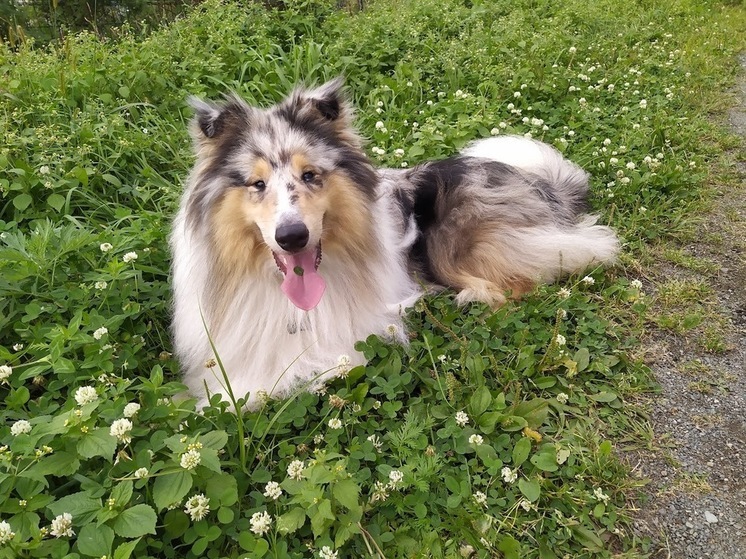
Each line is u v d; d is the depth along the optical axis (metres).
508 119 1.18
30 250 0.68
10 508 0.42
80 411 0.44
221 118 0.62
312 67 1.33
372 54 1.39
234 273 0.62
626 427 0.61
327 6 1.65
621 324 0.75
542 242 0.81
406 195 0.85
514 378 0.62
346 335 0.66
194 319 0.64
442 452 0.54
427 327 0.72
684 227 0.94
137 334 0.68
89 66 1.19
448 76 1.33
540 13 1.89
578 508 0.51
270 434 0.56
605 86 1.34
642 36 1.73
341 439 0.56
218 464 0.44
